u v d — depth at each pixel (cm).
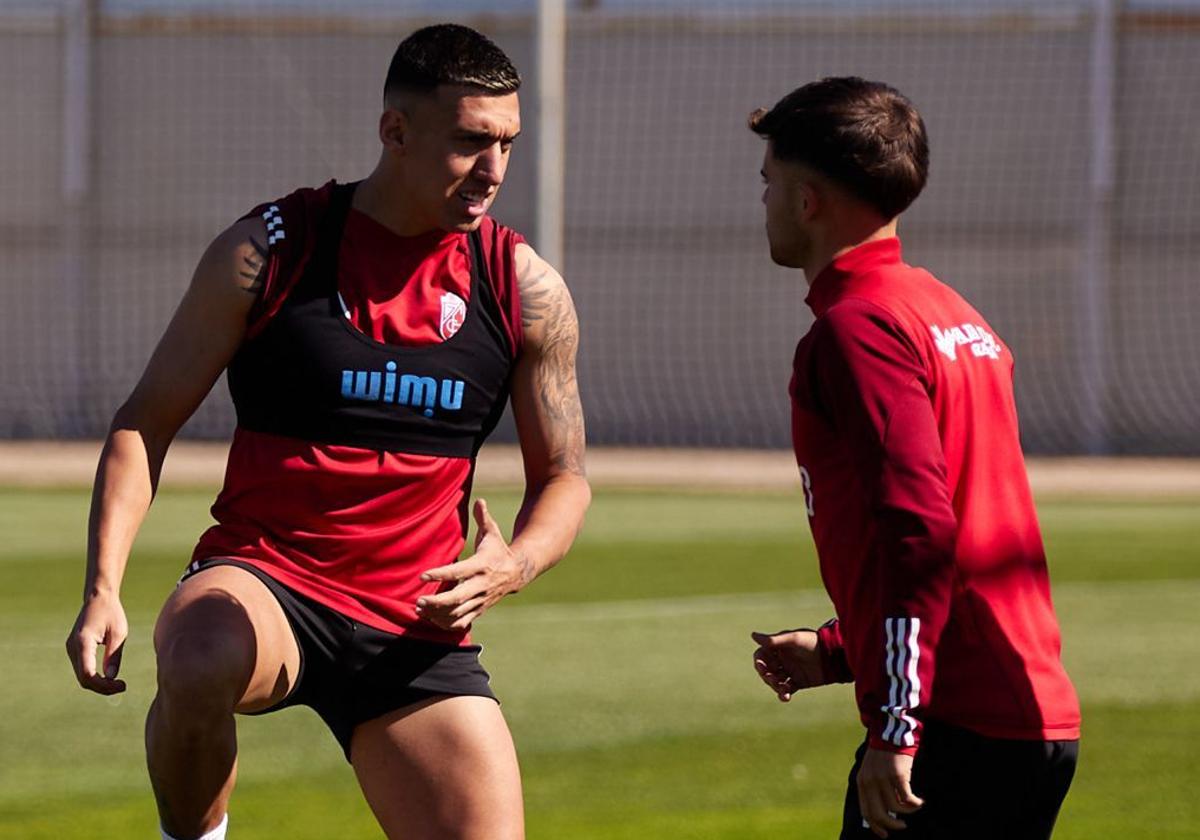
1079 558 3506
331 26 6353
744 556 3494
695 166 6281
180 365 1122
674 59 6281
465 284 1159
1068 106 6147
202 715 1038
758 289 6250
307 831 1628
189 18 6353
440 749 1126
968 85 6191
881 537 894
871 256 987
